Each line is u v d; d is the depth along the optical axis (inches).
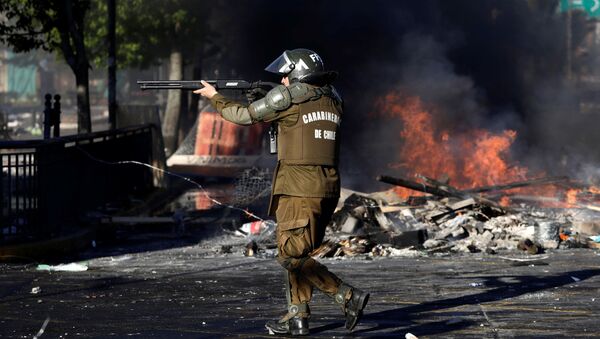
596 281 396.2
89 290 399.2
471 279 408.5
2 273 462.9
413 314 329.7
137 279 433.4
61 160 644.7
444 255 507.8
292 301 295.6
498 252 517.0
